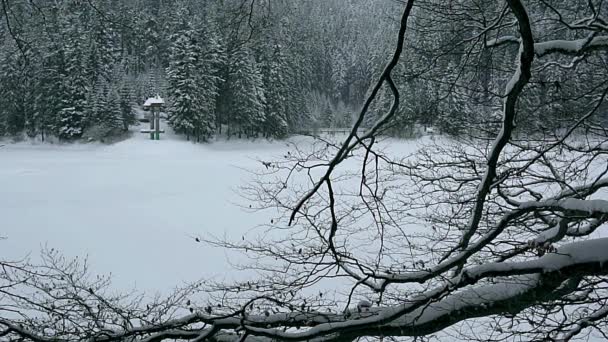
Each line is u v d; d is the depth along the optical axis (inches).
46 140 1737.2
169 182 1046.4
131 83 1969.7
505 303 121.0
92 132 1780.3
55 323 155.8
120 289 371.9
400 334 126.9
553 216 185.6
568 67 159.3
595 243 115.2
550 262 115.6
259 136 1529.3
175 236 565.6
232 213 693.9
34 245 528.7
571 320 166.4
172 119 1868.8
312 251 204.7
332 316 135.5
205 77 1405.0
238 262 428.1
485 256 182.5
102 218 676.7
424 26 158.6
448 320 124.6
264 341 140.8
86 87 1723.7
